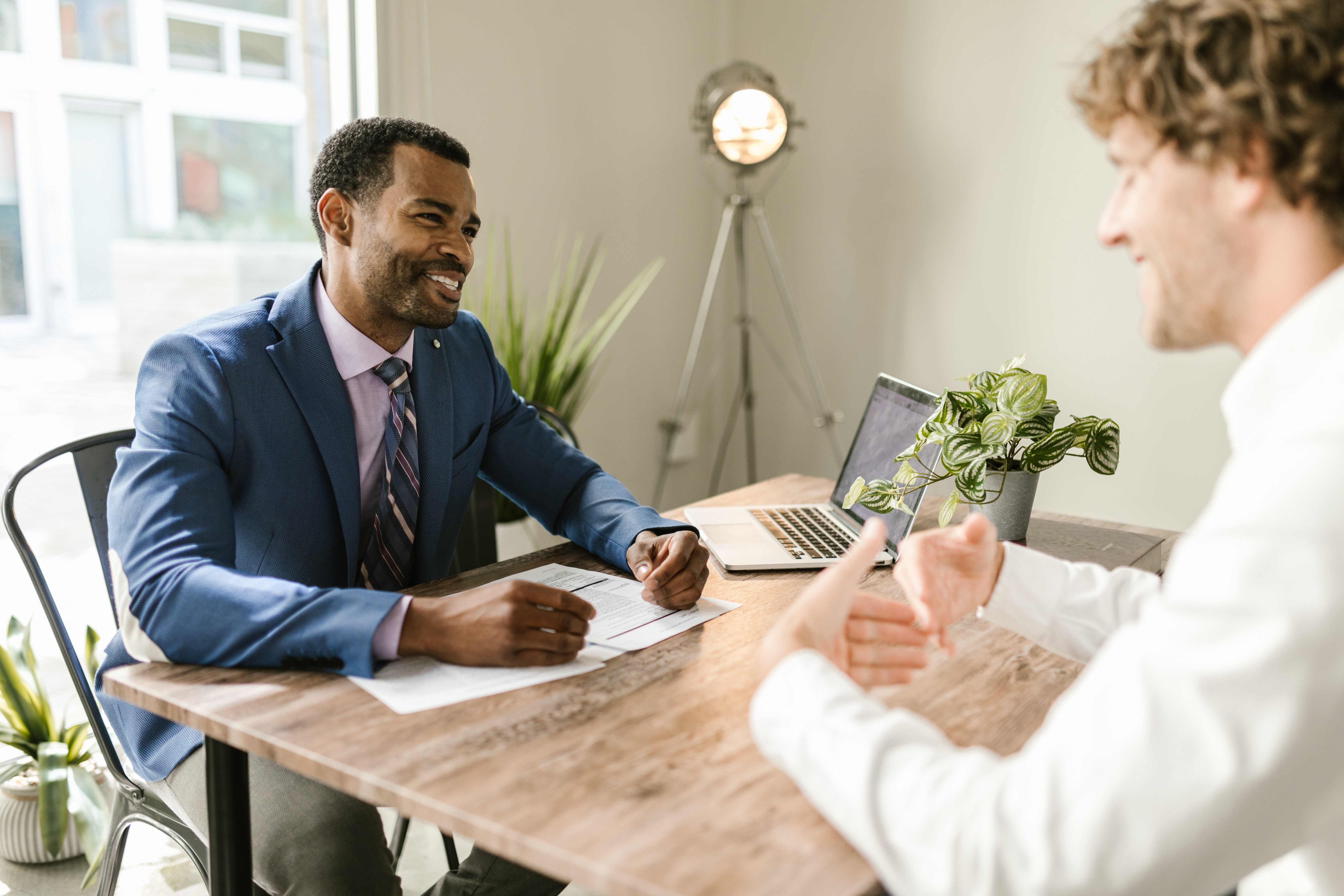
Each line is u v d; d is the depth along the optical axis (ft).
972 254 10.25
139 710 4.19
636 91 10.69
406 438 4.54
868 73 10.72
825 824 2.28
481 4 9.00
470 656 3.21
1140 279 9.29
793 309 10.94
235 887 3.09
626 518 4.53
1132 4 9.00
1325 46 1.74
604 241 10.57
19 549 4.17
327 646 3.15
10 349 6.97
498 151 9.34
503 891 4.08
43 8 6.84
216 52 7.72
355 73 8.42
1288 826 1.61
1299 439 1.65
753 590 4.14
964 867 1.68
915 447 4.70
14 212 6.87
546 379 8.73
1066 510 9.95
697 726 2.81
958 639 3.51
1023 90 9.71
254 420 4.09
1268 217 1.86
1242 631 1.53
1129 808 1.56
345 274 4.39
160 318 7.69
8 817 6.15
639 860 2.13
